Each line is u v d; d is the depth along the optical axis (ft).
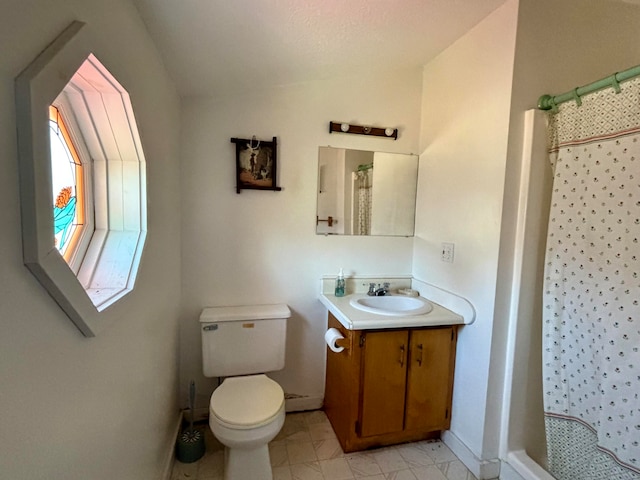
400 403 6.01
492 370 5.41
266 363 6.54
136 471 3.76
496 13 5.20
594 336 4.43
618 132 4.15
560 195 4.78
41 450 1.94
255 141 6.66
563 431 4.89
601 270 4.34
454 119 6.29
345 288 7.36
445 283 6.52
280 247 7.04
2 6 1.58
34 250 1.80
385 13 4.76
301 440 6.41
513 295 5.31
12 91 1.69
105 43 2.77
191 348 6.73
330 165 7.14
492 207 5.33
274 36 4.75
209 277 6.73
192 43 4.50
